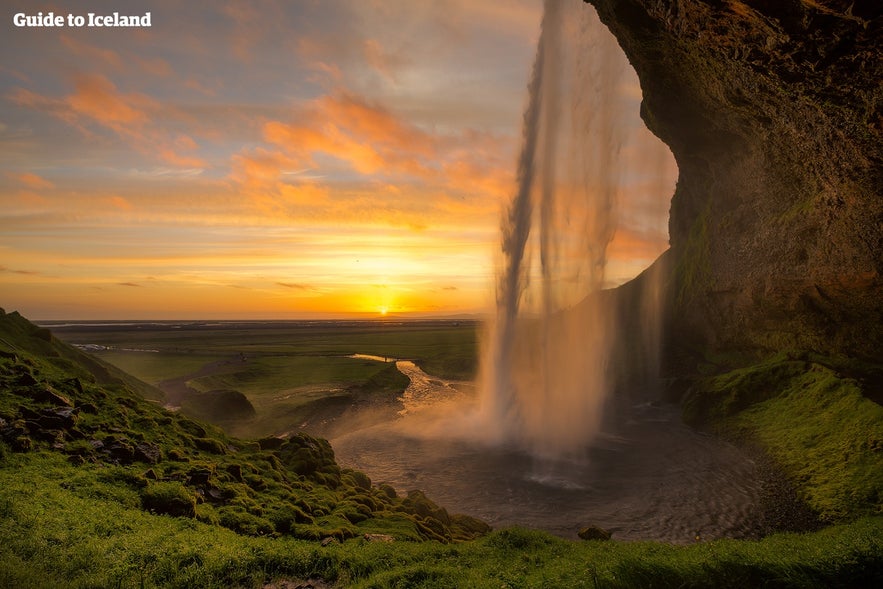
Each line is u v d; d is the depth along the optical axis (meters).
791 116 32.00
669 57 38.44
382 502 24.48
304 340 159.38
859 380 41.09
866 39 18.55
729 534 26.30
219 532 15.62
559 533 26.70
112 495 16.17
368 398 62.97
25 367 23.28
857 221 39.44
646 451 41.66
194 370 74.56
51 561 11.73
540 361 62.31
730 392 49.06
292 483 22.94
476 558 16.33
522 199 56.16
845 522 26.19
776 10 18.73
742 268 58.28
